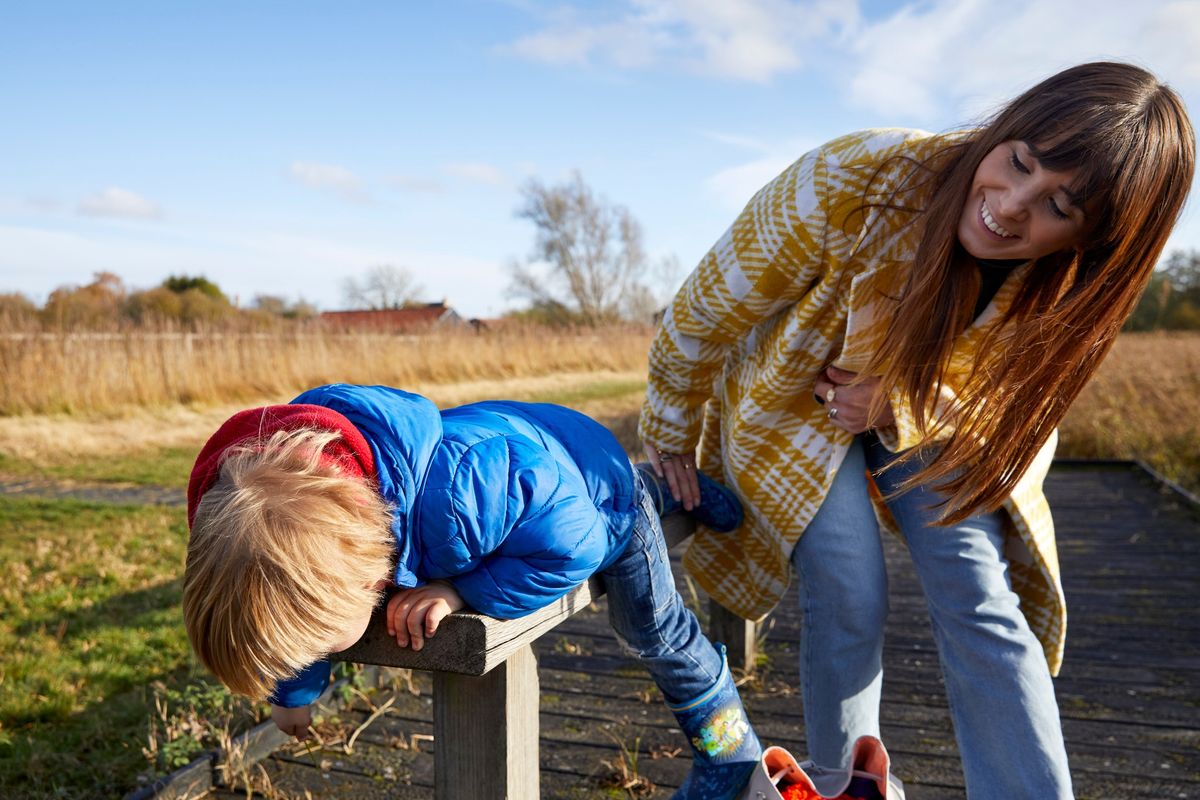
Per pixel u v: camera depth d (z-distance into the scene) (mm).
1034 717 1568
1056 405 1510
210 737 2492
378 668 2943
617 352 23047
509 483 1256
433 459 1245
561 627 3648
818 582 1830
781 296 1710
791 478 1827
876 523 1852
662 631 1660
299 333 14430
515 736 1441
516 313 47562
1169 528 5504
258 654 1073
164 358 12180
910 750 2482
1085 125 1264
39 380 11078
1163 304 18219
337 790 2264
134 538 5441
